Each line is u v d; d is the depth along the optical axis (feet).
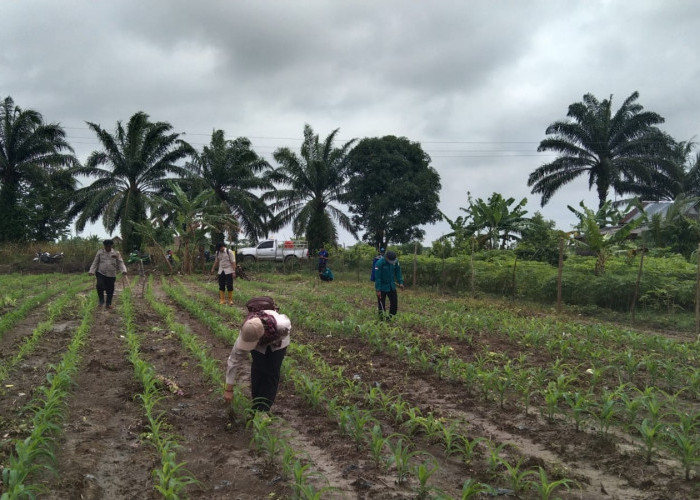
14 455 15.37
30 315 42.11
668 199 144.15
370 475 15.11
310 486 12.96
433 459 14.49
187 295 60.59
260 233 133.39
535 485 13.38
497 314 46.19
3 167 123.03
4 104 122.93
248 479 14.82
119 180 122.21
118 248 121.08
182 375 25.35
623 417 19.54
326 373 24.36
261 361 18.81
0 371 23.41
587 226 61.87
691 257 69.62
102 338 33.14
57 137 129.59
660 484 14.35
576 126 138.51
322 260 88.94
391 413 19.61
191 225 103.19
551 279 55.67
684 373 24.57
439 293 68.85
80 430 17.81
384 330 34.60
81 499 13.38
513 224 88.38
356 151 151.43
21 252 119.75
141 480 14.64
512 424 19.06
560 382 20.81
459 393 22.94
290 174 132.67
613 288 51.62
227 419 19.31
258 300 19.22
